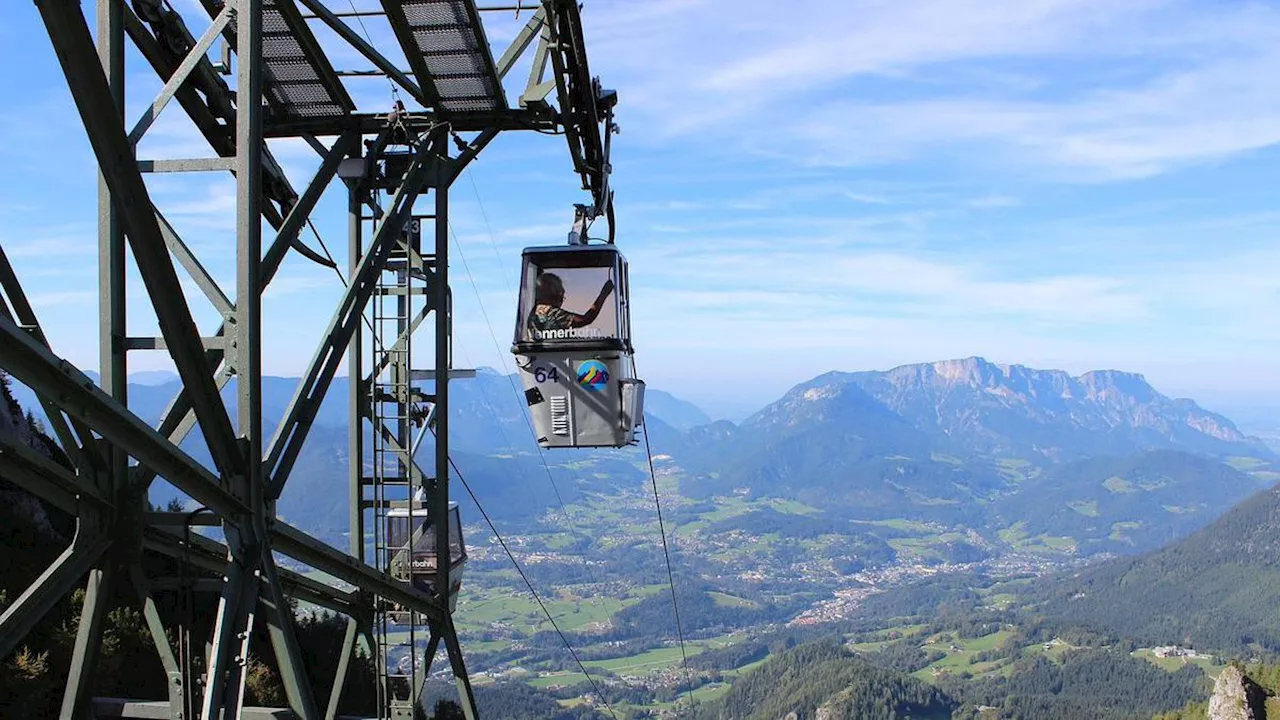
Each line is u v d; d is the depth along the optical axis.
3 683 13.42
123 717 10.12
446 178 15.34
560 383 17.95
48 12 6.14
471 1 13.75
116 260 9.31
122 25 9.44
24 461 7.54
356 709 20.27
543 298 18.17
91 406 6.79
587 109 17.06
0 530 20.05
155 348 9.38
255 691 19.45
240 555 9.12
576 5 15.05
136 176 7.18
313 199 14.04
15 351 6.01
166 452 7.71
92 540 8.61
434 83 15.09
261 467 9.34
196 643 18.22
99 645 8.88
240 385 9.23
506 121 15.88
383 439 15.70
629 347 18.78
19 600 7.81
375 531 15.61
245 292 9.17
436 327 15.27
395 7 13.74
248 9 9.23
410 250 15.81
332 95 15.03
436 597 14.97
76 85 6.55
